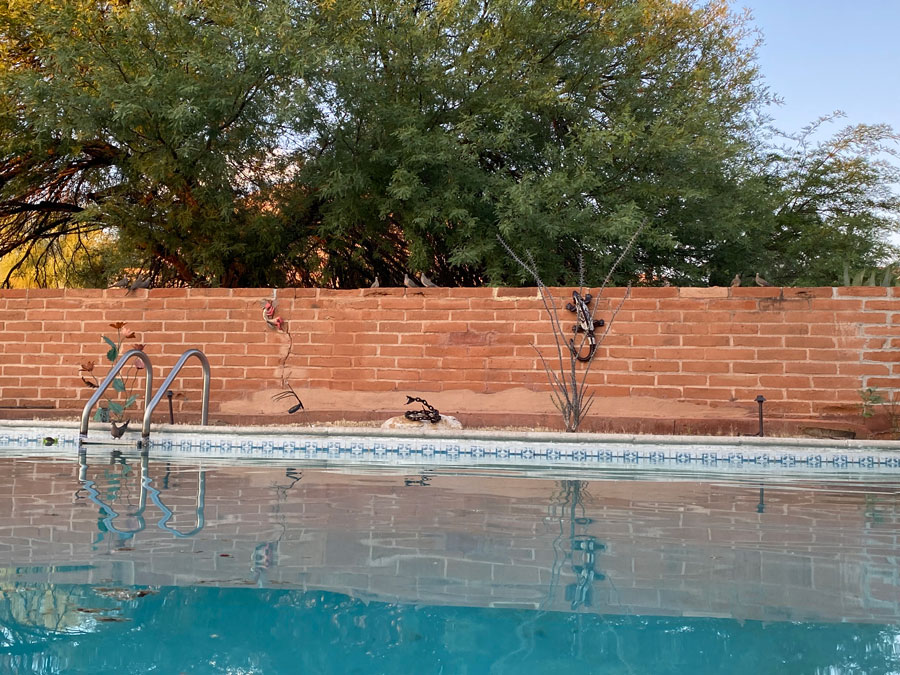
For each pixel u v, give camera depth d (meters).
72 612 1.67
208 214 10.91
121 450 5.89
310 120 9.83
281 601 1.78
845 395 7.29
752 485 4.34
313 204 11.68
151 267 13.59
